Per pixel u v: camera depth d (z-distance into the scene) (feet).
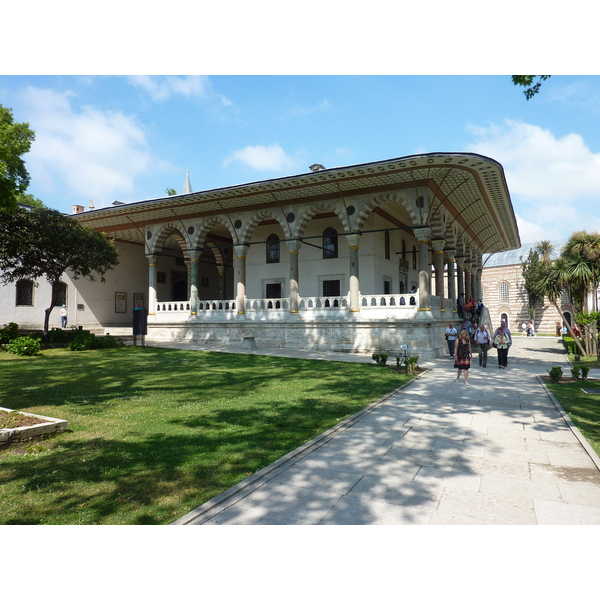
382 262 83.41
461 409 30.68
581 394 36.19
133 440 22.29
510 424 26.68
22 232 61.67
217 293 132.05
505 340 53.88
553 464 19.79
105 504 15.03
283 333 74.90
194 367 50.29
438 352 67.41
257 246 91.61
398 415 28.78
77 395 33.86
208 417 27.25
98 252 67.41
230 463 19.08
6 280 67.51
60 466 18.54
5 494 15.81
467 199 75.87
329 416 27.76
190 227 85.46
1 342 64.23
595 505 15.62
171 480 17.15
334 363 54.65
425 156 57.06
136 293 110.22
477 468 19.21
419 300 64.80
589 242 74.02
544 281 78.02
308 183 67.77
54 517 14.11
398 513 14.82
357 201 70.13
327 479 17.74
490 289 192.34
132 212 85.51
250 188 70.54
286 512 14.76
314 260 85.20
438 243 75.41
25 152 77.51
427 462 19.89
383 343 66.74
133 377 42.93
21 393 34.22
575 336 73.26
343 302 81.92
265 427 24.98
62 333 71.05
